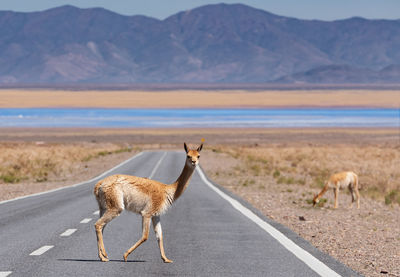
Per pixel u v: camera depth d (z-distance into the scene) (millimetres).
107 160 142875
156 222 28469
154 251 30922
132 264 27594
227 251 30891
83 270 26234
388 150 193000
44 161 126062
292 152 178375
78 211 48562
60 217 44594
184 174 28688
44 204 54219
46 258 28844
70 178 96750
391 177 103812
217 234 36438
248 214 46750
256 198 63812
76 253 30172
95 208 50812
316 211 53031
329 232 39344
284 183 86438
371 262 29547
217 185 79000
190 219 43562
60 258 28844
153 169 107562
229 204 54531
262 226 39875
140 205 28016
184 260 28578
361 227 42375
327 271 26328
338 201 63906
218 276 25297
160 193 28109
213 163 134125
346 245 34344
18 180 88812
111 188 27922
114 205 27875
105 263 27750
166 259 28078
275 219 46312
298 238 34969
